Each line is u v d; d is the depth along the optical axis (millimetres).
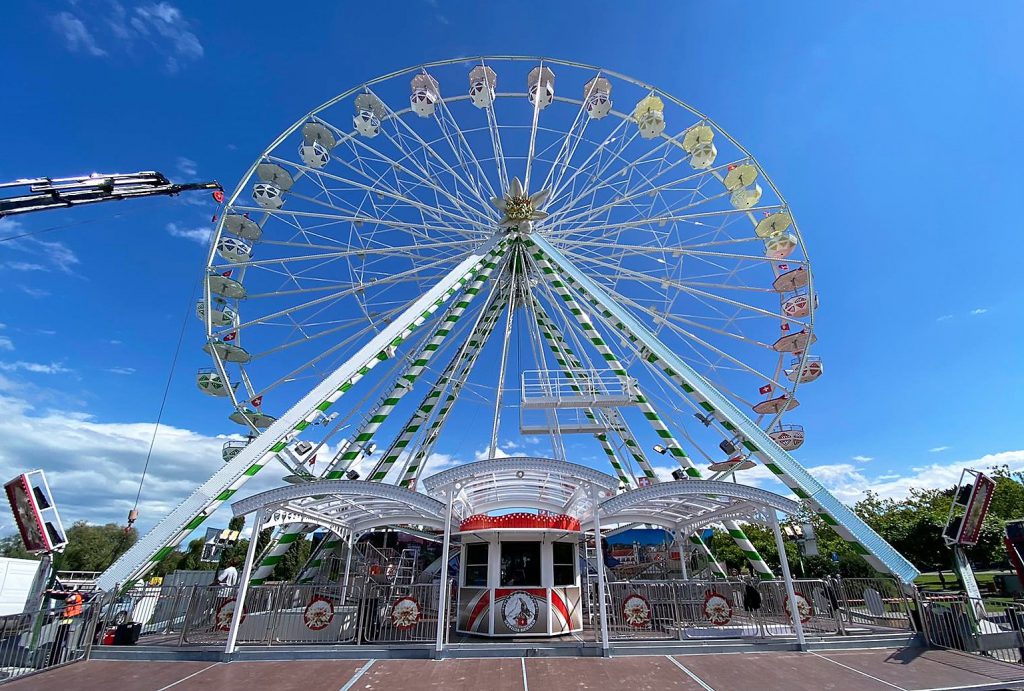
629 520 18719
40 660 10805
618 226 24781
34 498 12461
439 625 11617
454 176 24516
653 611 13672
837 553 34188
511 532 13781
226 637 12930
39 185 9312
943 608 12578
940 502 37094
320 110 23484
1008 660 11297
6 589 19203
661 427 19953
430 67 24359
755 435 16766
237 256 22250
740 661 11078
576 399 19312
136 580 13320
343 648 11719
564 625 13461
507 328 26672
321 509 15734
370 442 19234
